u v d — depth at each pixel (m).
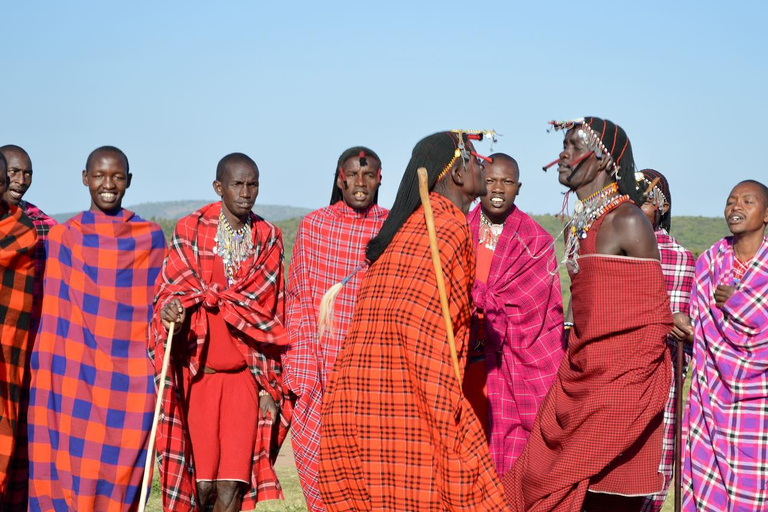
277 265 10.89
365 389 7.61
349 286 10.68
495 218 10.95
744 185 9.45
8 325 10.27
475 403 10.64
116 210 10.77
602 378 8.57
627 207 8.77
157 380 10.21
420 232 7.77
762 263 9.19
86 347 10.38
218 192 10.73
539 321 10.61
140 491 10.51
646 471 8.73
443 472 7.34
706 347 9.52
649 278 8.59
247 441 10.44
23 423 10.64
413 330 7.45
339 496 7.86
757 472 9.11
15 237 10.24
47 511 10.23
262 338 10.50
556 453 8.93
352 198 10.70
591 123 8.99
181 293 10.27
